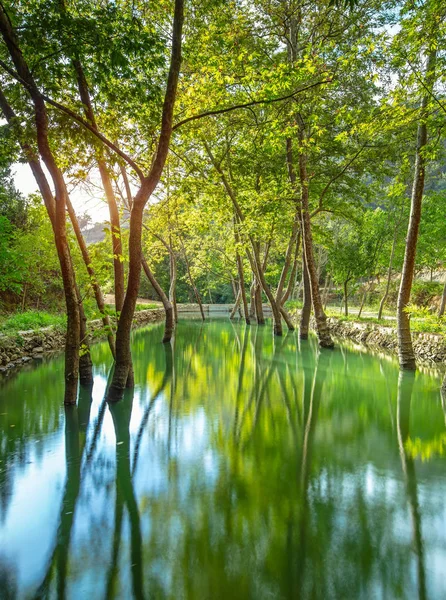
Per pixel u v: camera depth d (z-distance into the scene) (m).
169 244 21.75
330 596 3.09
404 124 8.98
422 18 7.67
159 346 17.52
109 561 3.54
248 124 12.88
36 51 6.16
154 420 7.54
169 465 5.56
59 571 3.42
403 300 11.55
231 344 18.25
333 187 16.58
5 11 5.81
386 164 15.41
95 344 17.08
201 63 9.16
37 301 20.08
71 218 9.22
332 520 4.14
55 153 7.79
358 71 12.45
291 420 7.61
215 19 9.89
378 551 3.63
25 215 20.14
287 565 3.46
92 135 7.00
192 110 9.40
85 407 8.12
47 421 7.33
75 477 5.19
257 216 15.56
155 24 9.31
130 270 8.07
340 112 9.11
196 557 3.58
